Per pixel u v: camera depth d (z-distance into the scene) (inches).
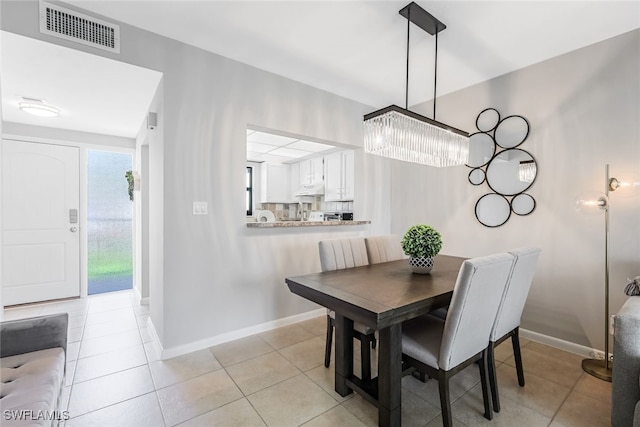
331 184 206.4
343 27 86.5
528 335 107.7
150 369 85.0
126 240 164.1
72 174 146.9
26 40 71.8
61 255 145.2
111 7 77.0
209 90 98.6
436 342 63.5
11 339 59.8
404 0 75.1
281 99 115.6
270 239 114.5
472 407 70.1
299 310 123.2
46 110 114.7
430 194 141.0
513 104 112.3
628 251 87.8
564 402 71.9
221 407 69.5
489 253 119.4
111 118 128.1
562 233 100.4
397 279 78.0
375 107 149.0
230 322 104.5
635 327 58.7
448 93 132.6
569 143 98.9
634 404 58.1
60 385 53.6
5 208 133.3
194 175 95.8
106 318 122.6
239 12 79.7
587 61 95.2
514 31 88.0
